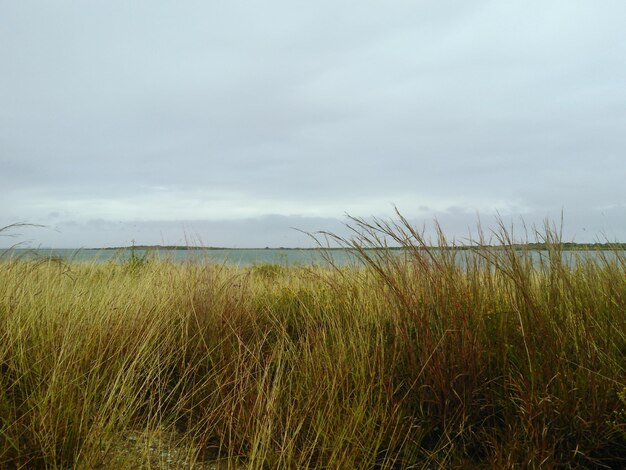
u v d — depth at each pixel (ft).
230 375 8.79
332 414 7.38
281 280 18.22
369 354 9.05
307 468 6.32
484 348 8.63
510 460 6.28
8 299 11.01
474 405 7.84
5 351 8.61
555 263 9.76
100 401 7.90
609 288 9.55
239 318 12.55
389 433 7.42
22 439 6.83
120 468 6.33
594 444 6.78
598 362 7.93
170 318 11.62
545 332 8.12
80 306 10.89
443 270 9.48
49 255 15.70
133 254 21.50
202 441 7.39
